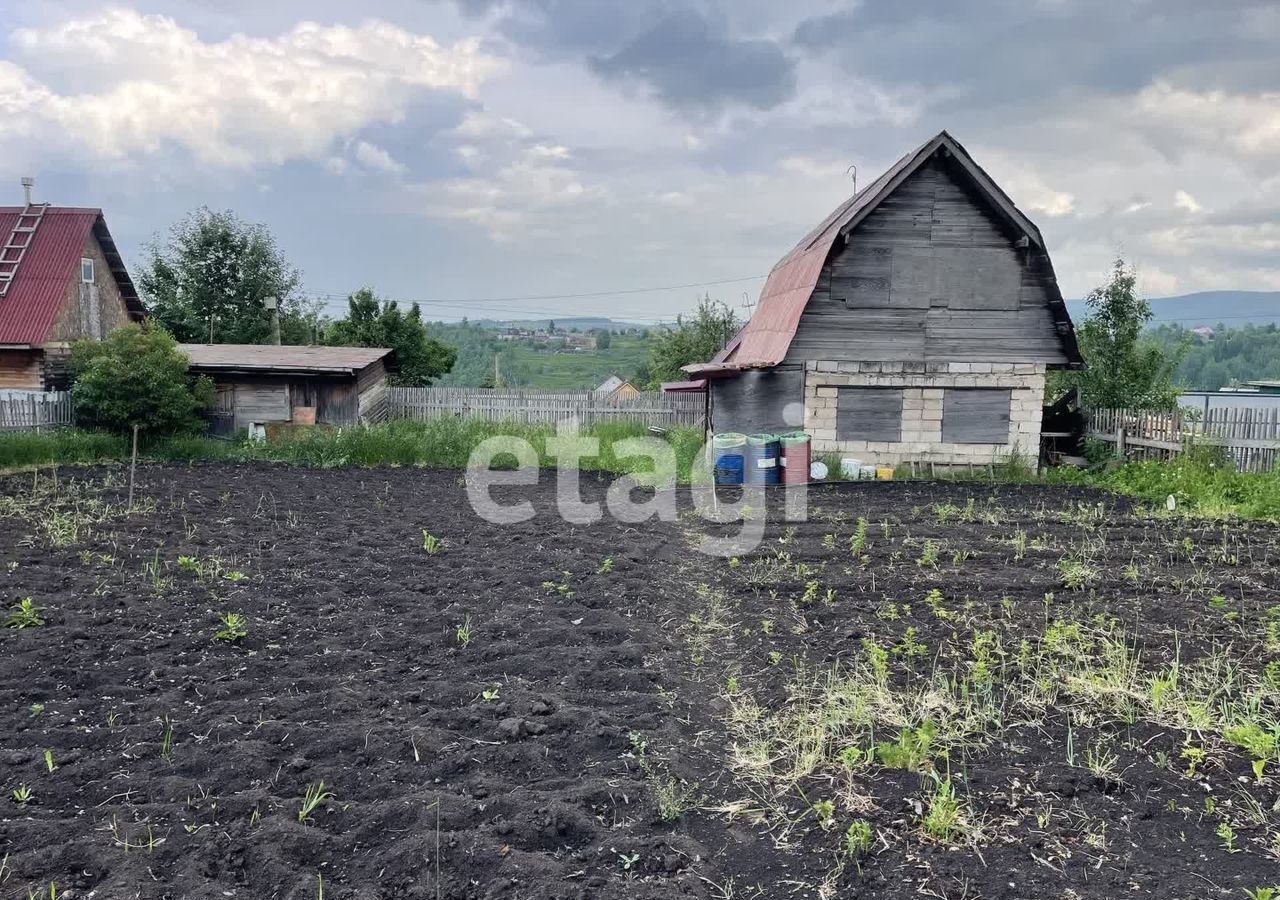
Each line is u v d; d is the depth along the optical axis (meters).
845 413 17.98
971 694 5.56
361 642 6.54
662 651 6.43
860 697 5.42
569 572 8.62
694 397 25.86
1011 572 8.95
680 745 4.89
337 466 18.48
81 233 25.69
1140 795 4.34
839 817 4.13
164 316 41.53
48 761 4.44
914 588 8.28
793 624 7.12
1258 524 12.07
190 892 3.45
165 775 4.43
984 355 17.95
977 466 18.06
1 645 6.20
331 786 4.38
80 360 20.89
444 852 3.74
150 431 19.95
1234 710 5.28
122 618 6.89
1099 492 15.41
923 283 17.81
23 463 17.25
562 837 3.94
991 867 3.73
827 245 17.75
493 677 5.87
